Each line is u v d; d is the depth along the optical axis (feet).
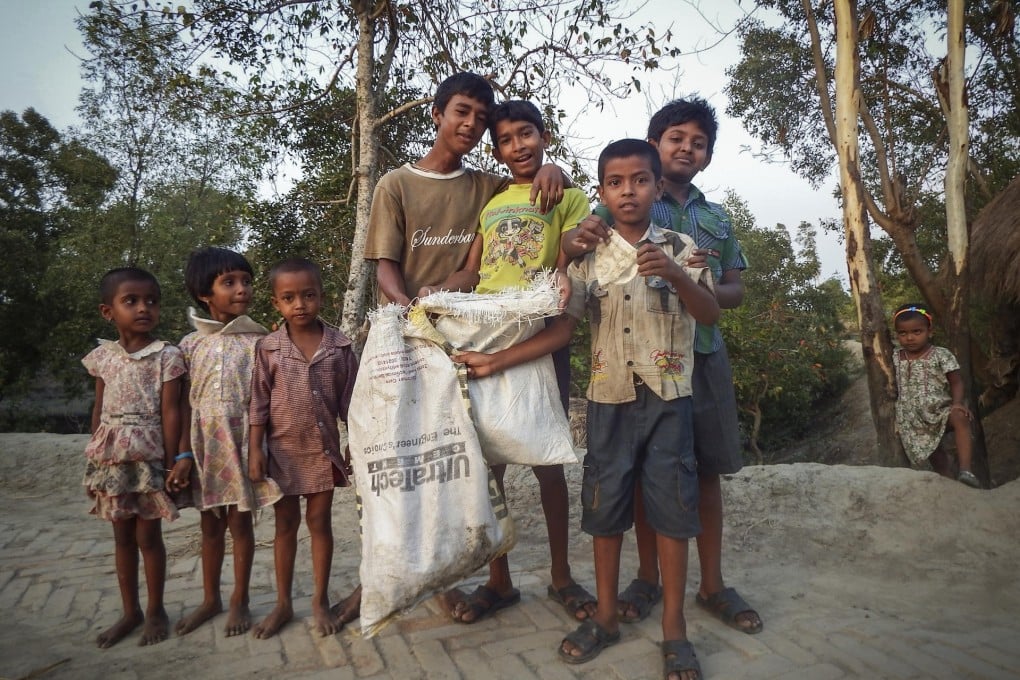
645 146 7.40
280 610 8.38
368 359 7.23
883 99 25.22
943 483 11.78
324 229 24.81
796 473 12.51
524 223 8.25
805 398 39.29
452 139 8.77
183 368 8.46
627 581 10.12
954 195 15.94
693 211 8.70
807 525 11.66
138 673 7.34
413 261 8.93
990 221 20.54
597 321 7.83
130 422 8.07
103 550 11.94
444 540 6.72
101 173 54.44
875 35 24.13
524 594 9.37
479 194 9.08
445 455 6.97
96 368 8.36
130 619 8.36
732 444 8.43
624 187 7.32
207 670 7.39
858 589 9.45
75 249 49.83
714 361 8.39
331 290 24.62
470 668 7.30
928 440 13.30
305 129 24.52
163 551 8.43
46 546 12.22
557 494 8.92
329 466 8.36
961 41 16.11
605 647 7.66
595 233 7.35
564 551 9.00
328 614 8.35
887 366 15.69
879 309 15.88
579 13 19.16
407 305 7.95
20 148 53.93
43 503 15.24
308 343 8.53
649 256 6.74
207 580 8.68
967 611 8.59
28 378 51.37
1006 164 27.94
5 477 16.03
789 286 47.85
